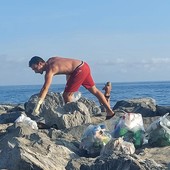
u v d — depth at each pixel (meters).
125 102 13.98
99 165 5.96
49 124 10.16
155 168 5.94
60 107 10.42
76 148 7.79
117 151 6.86
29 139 7.49
